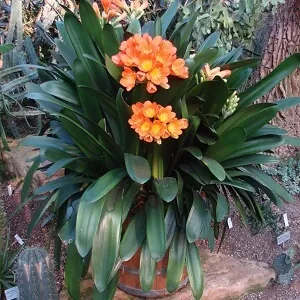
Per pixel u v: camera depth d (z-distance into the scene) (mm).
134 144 1141
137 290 1373
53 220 1495
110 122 1197
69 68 1441
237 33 2088
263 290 1531
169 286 1134
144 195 1213
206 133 1193
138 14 1365
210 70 1178
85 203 1046
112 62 1086
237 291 1488
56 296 1136
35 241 1697
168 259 1225
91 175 1218
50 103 1259
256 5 1901
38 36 2346
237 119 1208
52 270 1127
